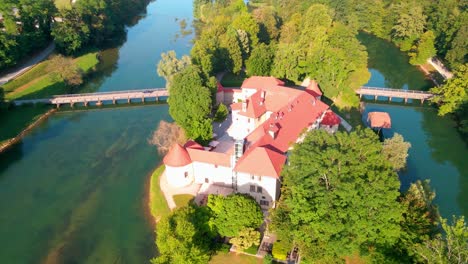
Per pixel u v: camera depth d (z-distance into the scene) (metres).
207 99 93.19
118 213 77.25
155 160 93.06
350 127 101.19
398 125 106.31
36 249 69.62
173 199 77.06
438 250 46.69
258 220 63.84
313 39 124.38
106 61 159.38
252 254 63.00
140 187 84.19
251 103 96.19
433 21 156.75
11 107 118.19
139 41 183.38
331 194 54.22
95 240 71.12
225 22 158.62
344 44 128.62
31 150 99.38
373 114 101.06
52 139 104.44
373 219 53.41
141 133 105.81
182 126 95.62
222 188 79.44
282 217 59.50
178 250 54.72
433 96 116.44
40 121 113.88
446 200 79.19
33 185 86.12
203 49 126.75
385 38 177.50
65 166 92.38
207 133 91.44
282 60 120.62
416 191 60.72
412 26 155.50
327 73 111.94
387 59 155.75
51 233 73.00
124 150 97.88
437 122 108.25
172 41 181.50
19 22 153.12
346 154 57.03
